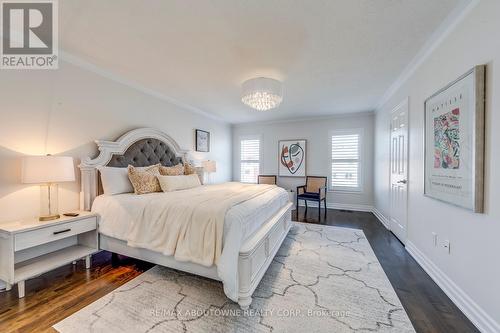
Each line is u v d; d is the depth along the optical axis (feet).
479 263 5.02
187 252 6.14
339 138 17.16
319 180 16.78
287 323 5.05
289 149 18.65
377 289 6.42
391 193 11.64
